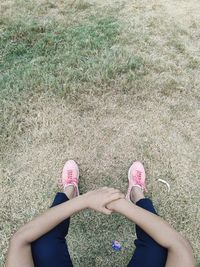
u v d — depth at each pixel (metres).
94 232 1.38
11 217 1.40
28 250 1.00
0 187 1.47
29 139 1.60
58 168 1.53
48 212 1.04
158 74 1.83
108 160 1.55
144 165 1.54
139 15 2.12
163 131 1.64
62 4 2.17
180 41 1.99
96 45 1.93
